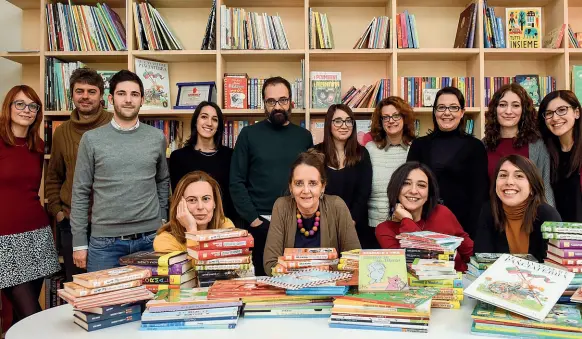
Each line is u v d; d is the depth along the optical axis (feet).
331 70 11.30
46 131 10.25
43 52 10.27
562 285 4.12
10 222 7.45
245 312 4.23
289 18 11.30
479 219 6.29
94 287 4.04
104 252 7.05
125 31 10.75
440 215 6.17
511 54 10.58
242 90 10.42
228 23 10.28
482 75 10.27
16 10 11.28
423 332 3.79
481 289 4.14
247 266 4.83
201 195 5.87
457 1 11.00
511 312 3.90
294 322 4.10
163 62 11.21
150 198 7.37
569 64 11.12
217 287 4.51
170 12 11.35
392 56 10.30
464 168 7.92
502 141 8.20
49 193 8.55
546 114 7.90
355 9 11.28
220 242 4.77
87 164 7.07
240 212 8.38
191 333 3.86
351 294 4.19
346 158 8.39
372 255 4.52
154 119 11.03
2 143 7.51
